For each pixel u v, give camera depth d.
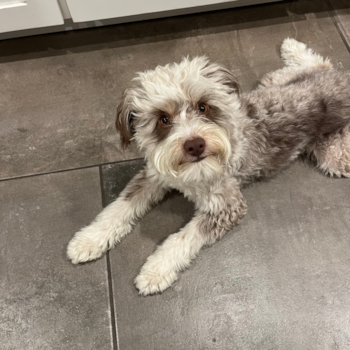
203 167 0.42
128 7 0.67
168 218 0.58
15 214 0.58
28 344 0.50
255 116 0.52
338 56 0.72
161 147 0.42
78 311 0.51
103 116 0.67
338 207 0.58
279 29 0.75
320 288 0.52
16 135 0.65
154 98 0.41
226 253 0.55
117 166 0.62
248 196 0.59
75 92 0.69
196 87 0.41
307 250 0.55
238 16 0.77
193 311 0.51
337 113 0.54
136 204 0.55
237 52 0.73
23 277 0.54
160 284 0.51
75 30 0.76
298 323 0.50
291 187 0.60
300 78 0.59
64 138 0.65
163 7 0.68
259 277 0.53
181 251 0.50
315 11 0.77
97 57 0.73
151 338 0.50
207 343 0.49
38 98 0.69
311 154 0.61
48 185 0.61
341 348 0.48
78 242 0.53
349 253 0.54
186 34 0.75
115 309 0.51
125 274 0.54
